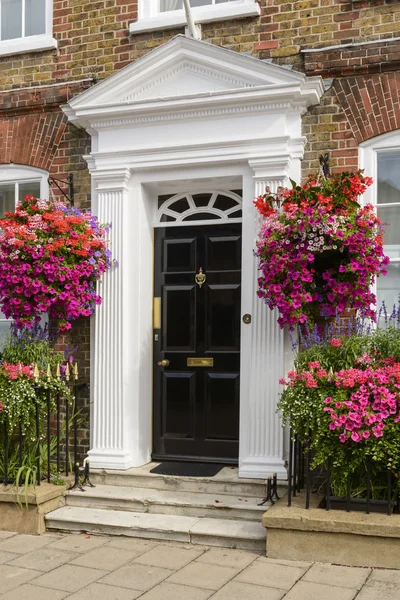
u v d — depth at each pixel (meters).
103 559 4.67
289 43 5.91
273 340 5.59
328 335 5.34
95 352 6.12
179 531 4.99
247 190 5.80
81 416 6.28
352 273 5.09
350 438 4.66
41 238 5.69
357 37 5.70
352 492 4.82
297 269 5.07
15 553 4.81
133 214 6.17
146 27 6.31
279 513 4.65
